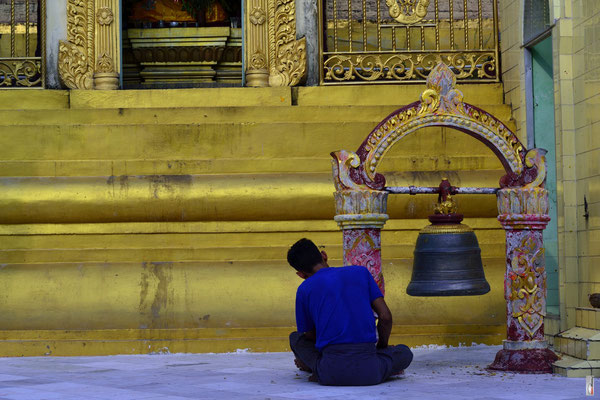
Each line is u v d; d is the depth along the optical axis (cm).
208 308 1157
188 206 1241
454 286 807
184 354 1105
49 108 1420
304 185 1256
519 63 1345
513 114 1383
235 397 707
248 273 1195
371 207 832
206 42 1725
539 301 870
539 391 729
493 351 1087
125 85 1759
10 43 1638
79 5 1496
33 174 1270
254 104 1423
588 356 859
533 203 865
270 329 1135
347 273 784
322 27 1498
